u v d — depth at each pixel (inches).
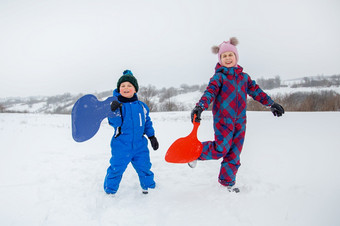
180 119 502.9
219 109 107.1
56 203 101.1
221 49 112.8
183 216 88.7
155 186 118.3
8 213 92.8
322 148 173.0
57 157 175.6
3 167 150.9
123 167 107.2
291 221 82.2
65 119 583.5
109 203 101.3
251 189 109.2
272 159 152.1
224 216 87.5
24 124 434.6
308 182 113.3
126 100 110.3
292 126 276.8
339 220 81.3
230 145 105.8
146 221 86.0
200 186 117.0
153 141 112.8
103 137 266.1
